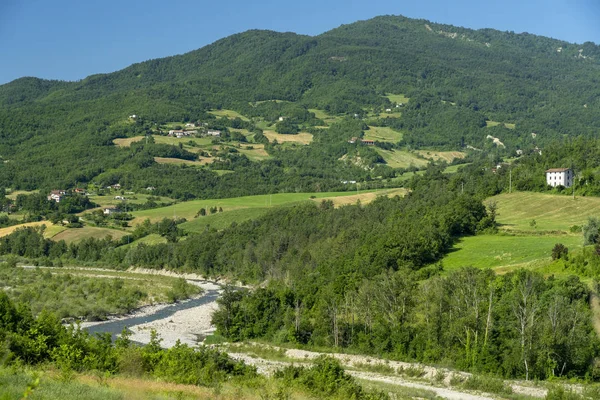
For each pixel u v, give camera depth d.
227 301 102.94
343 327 90.94
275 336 96.06
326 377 52.88
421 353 82.06
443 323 82.06
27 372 39.75
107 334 58.22
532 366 72.94
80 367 49.22
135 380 45.72
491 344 75.75
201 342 97.25
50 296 129.75
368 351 86.44
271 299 103.12
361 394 51.72
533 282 83.50
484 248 130.88
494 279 92.25
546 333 73.06
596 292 82.69
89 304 123.81
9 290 133.88
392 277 91.44
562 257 102.94
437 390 66.12
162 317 121.81
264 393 44.94
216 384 48.56
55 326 55.69
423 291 89.00
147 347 59.72
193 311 129.12
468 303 81.12
